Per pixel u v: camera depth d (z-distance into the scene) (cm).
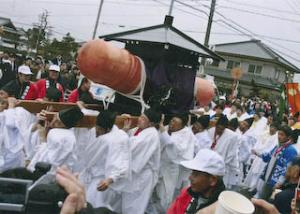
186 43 703
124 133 564
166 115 696
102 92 706
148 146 597
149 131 604
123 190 575
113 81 600
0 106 573
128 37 670
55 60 1459
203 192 347
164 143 655
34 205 156
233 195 220
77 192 161
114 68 579
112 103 697
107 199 573
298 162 468
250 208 212
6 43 5066
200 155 350
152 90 648
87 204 195
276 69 5178
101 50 566
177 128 688
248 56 5150
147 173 607
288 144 705
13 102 564
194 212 349
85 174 566
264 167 786
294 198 410
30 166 514
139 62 623
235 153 834
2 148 550
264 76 5131
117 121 612
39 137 567
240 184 937
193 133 777
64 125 505
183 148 677
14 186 155
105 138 551
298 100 936
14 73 1154
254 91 4566
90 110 646
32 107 584
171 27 727
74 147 510
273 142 881
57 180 163
